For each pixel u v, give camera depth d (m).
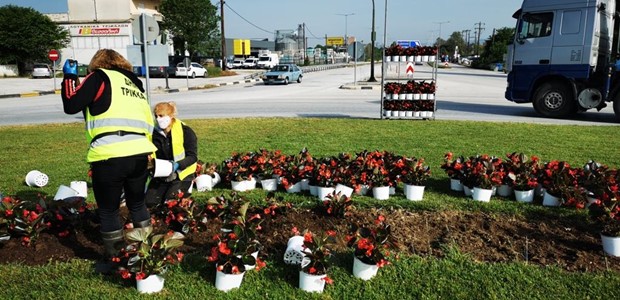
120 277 3.61
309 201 5.38
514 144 8.89
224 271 3.44
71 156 8.12
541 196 5.55
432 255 4.09
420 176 5.48
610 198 4.34
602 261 3.98
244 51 69.69
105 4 48.31
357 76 43.81
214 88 29.05
